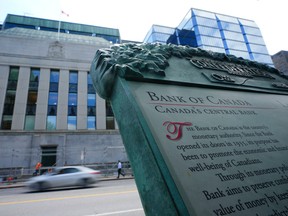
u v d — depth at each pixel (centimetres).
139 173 142
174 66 243
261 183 136
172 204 111
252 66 337
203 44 2677
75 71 2288
